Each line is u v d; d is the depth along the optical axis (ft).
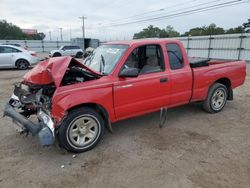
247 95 23.58
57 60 11.69
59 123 10.84
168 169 10.23
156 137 13.48
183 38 91.56
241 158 11.07
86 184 9.34
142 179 9.57
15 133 14.21
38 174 10.03
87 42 122.11
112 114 12.43
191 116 16.94
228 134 13.83
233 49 72.84
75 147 11.54
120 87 12.29
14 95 13.66
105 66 12.94
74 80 12.33
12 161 11.05
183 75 14.84
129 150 11.99
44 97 12.25
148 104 13.64
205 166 10.41
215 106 17.49
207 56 82.33
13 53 45.73
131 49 12.85
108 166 10.57
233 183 9.20
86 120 11.74
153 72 13.66
